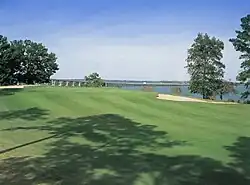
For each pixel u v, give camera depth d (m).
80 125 14.34
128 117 16.89
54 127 13.73
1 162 8.56
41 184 6.93
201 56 54.88
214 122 16.31
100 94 24.75
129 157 9.34
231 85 54.28
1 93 23.81
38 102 20.19
